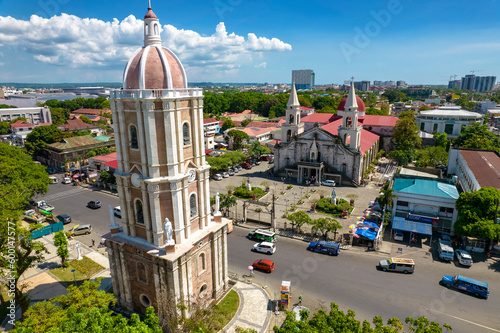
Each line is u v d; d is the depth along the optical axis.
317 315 26.78
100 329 23.52
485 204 52.62
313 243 55.72
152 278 33.84
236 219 68.62
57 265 51.25
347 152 90.94
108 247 35.75
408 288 44.56
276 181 96.75
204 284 37.22
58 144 114.12
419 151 112.06
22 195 52.69
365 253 54.69
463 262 49.94
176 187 31.62
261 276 47.44
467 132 113.94
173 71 31.28
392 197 63.69
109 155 98.94
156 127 30.48
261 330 34.97
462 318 38.59
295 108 99.81
